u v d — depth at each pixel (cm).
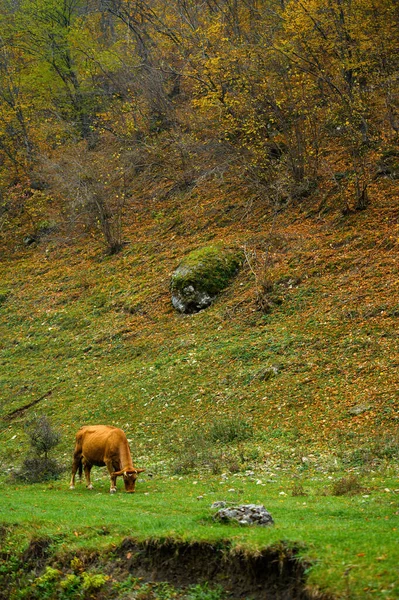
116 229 3878
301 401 2019
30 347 3089
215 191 3775
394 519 1091
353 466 1574
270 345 2375
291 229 3100
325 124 3509
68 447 2108
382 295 2411
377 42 3319
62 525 1219
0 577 1152
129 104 4512
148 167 4278
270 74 3475
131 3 5122
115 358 2758
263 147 3525
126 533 1141
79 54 5291
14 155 4853
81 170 4003
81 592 1052
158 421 2162
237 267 2967
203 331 2688
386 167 3141
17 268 3994
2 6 5797
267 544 966
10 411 2567
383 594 803
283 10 3722
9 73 4847
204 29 3938
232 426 1948
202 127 4112
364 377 2031
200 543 1028
